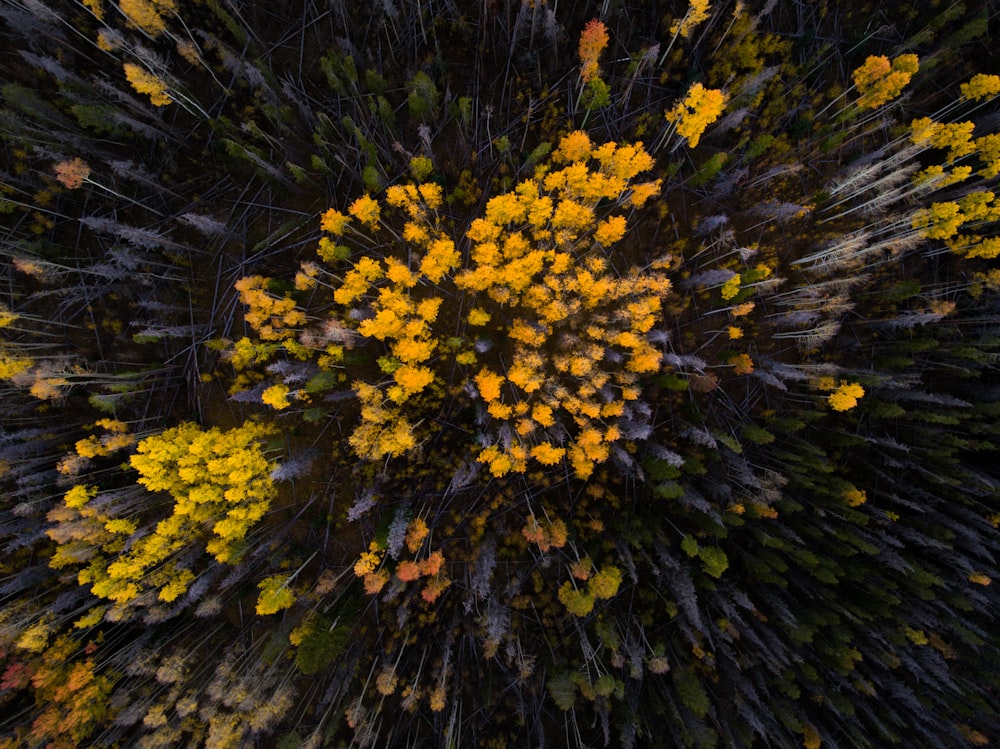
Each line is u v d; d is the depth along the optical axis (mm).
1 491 24328
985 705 24562
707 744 22109
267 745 25438
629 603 25969
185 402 26031
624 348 25750
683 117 22828
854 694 25281
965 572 24828
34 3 20141
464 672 26000
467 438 25938
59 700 22797
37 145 23297
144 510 24641
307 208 26062
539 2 21469
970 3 26062
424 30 24344
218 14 22984
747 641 25234
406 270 22734
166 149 25281
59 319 25125
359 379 25656
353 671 24922
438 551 23750
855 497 23984
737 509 23219
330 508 26000
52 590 24484
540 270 23422
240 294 25750
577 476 25391
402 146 25141
